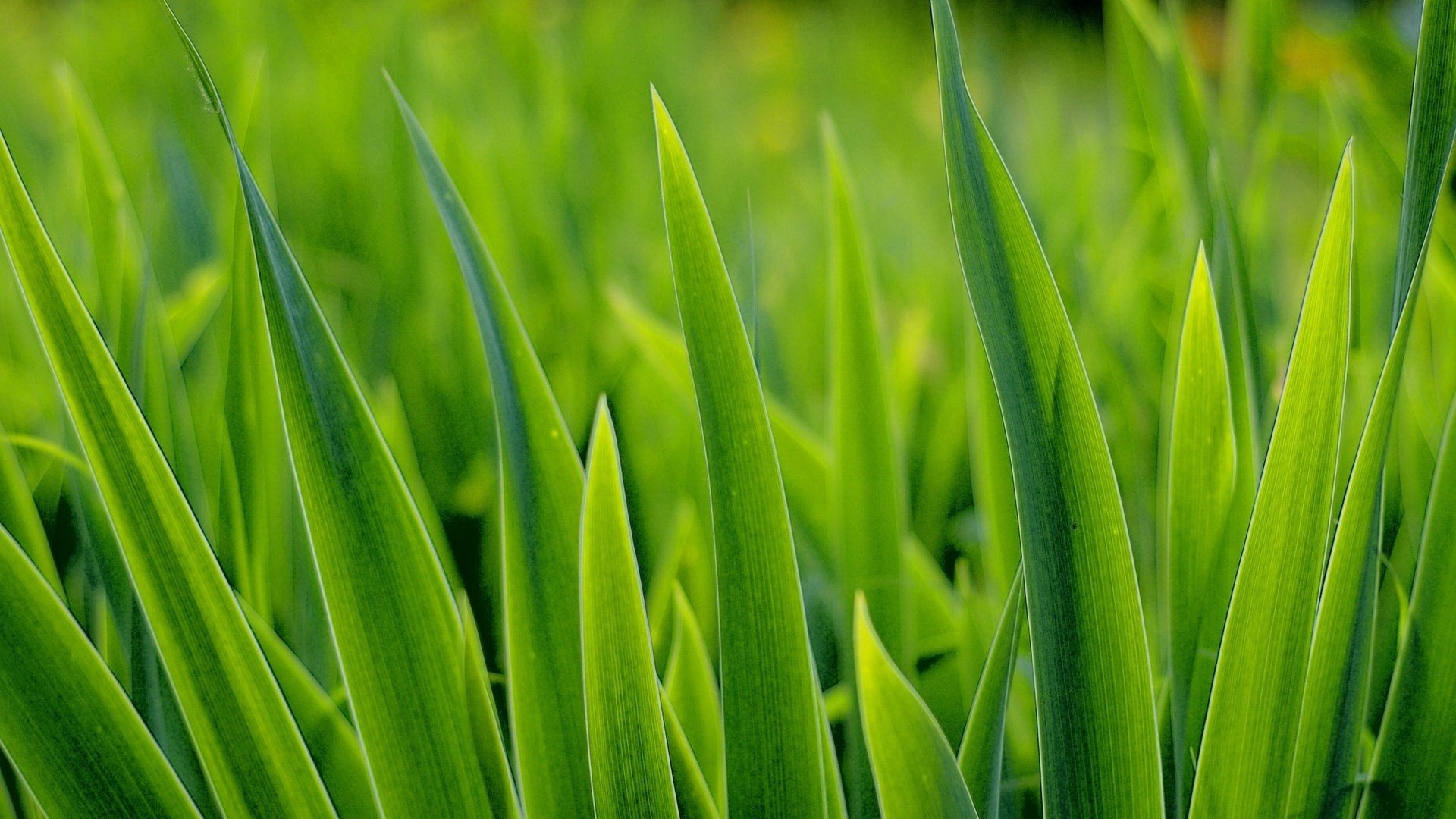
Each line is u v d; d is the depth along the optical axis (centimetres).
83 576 78
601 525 64
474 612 86
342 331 122
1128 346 105
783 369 112
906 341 121
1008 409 64
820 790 65
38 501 80
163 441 76
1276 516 65
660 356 90
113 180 88
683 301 64
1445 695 68
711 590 85
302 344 64
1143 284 108
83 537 77
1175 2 84
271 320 63
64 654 64
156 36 220
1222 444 71
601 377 109
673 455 101
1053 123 194
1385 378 65
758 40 383
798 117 275
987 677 68
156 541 64
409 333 114
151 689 71
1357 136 103
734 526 65
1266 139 96
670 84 240
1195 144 82
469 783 66
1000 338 64
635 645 64
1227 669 66
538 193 158
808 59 283
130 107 200
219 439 78
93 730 64
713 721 74
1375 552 67
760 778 65
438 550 84
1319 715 67
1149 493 88
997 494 82
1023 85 198
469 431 102
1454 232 90
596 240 138
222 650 65
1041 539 64
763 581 65
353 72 166
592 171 191
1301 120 139
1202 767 66
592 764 65
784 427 86
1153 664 79
